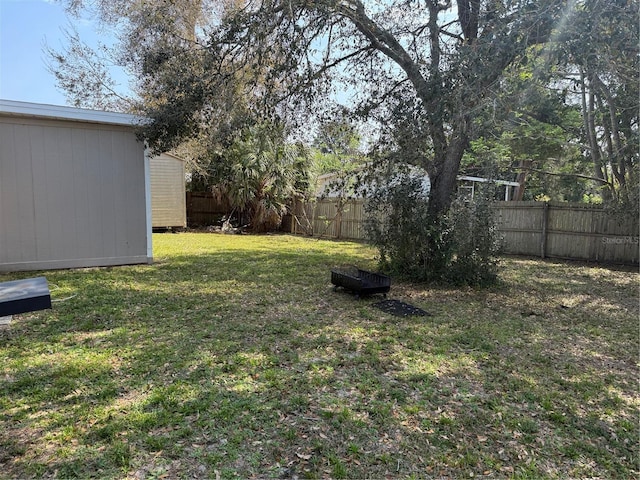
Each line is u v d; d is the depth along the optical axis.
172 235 12.77
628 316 4.82
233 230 14.06
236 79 5.88
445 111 4.43
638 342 3.93
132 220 7.28
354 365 3.16
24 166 6.31
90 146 6.79
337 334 3.86
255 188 13.66
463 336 3.91
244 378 2.87
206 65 5.57
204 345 3.47
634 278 7.21
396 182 6.31
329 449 2.11
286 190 13.71
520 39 4.11
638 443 2.29
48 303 3.09
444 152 5.91
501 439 2.27
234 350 3.38
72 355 3.21
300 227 14.26
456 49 4.58
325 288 5.80
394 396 2.69
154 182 13.38
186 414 2.37
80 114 6.44
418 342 3.70
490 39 4.25
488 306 5.11
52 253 6.61
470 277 6.09
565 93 6.98
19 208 6.32
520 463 2.08
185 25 7.44
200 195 15.43
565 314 4.87
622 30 3.87
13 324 3.93
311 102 5.92
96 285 5.59
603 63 4.26
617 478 2.01
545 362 3.38
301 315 4.46
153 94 6.68
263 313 4.50
